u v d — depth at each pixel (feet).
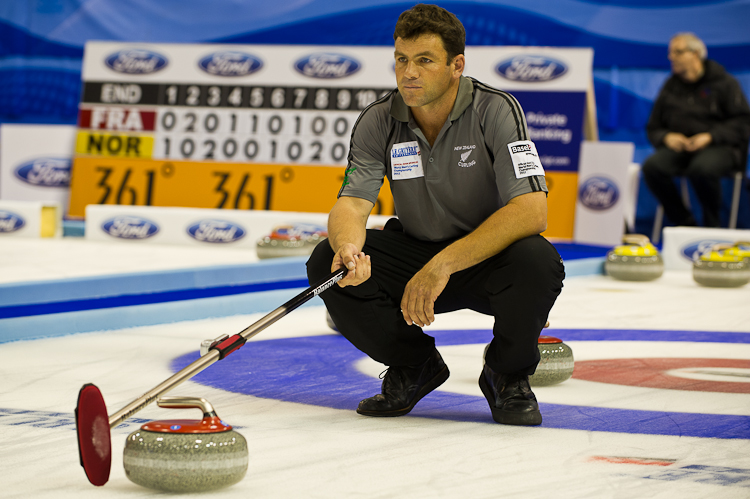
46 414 26.50
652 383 33.27
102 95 118.21
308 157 111.86
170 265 76.84
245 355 38.96
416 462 21.47
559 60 106.63
